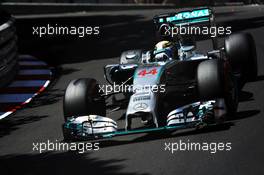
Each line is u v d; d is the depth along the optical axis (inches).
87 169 772.0
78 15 4224.9
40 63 2087.8
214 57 1040.2
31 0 4985.2
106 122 874.8
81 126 872.9
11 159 885.2
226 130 866.1
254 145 779.4
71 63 2023.9
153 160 770.8
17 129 1112.8
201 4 6097.4
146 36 2615.7
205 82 884.0
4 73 1630.2
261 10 3634.4
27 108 1326.3
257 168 683.4
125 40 2536.9
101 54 2185.0
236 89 967.0
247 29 2459.4
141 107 843.4
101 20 3565.5
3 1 4288.9
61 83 1632.6
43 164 829.2
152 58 1019.3
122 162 780.0
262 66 1423.5
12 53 1763.0
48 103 1355.8
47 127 1091.9
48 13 4633.4
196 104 841.5
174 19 1158.3
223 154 758.5
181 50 1051.3
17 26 3358.8
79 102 906.1
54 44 2625.5
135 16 3759.8
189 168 718.5
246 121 906.1
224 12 3663.9
